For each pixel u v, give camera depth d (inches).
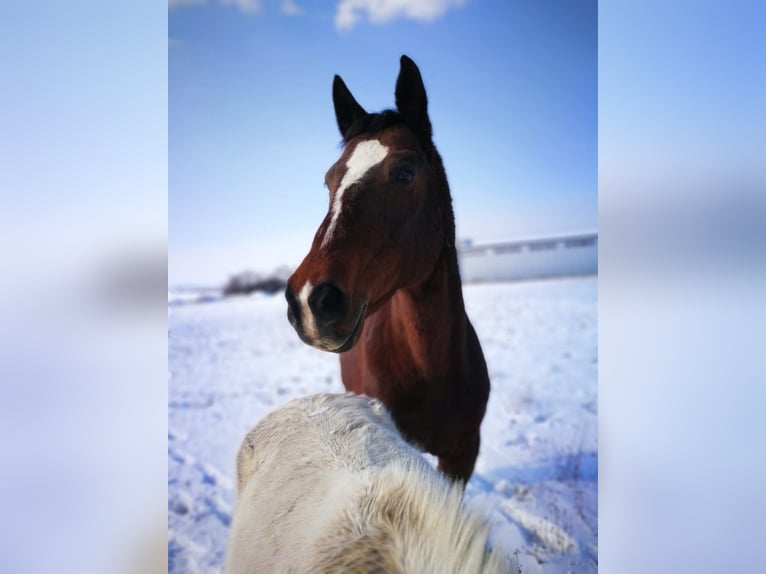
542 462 73.9
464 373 57.9
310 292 42.8
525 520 66.2
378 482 31.1
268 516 35.9
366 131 49.8
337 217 45.6
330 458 38.2
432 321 54.0
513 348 92.9
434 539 25.7
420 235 50.1
